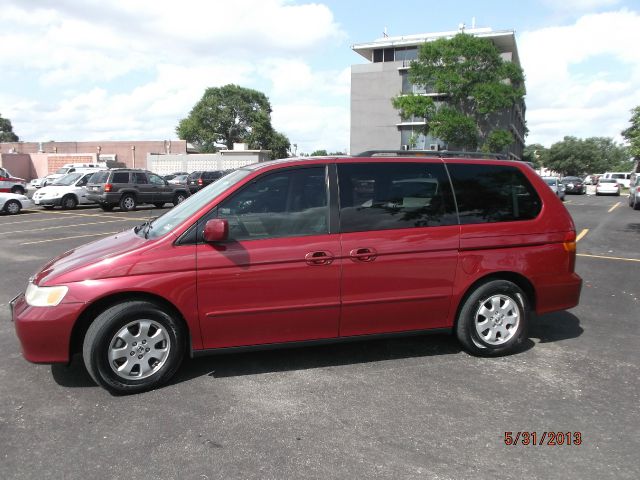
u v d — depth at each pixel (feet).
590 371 14.51
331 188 14.33
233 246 13.39
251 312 13.55
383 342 16.83
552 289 15.84
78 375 14.29
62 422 11.60
